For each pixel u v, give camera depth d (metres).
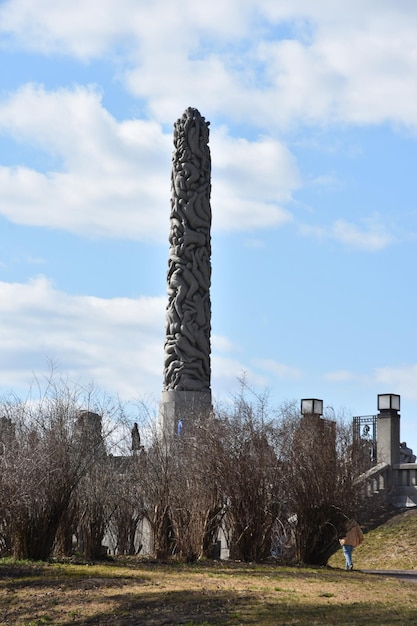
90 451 29.98
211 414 31.97
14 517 28.34
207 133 44.41
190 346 42.44
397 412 41.62
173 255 43.41
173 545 30.86
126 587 22.94
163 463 31.05
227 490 30.31
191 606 20.20
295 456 30.30
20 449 28.67
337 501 30.02
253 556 30.16
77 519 31.14
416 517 37.62
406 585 24.36
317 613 19.03
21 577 24.66
